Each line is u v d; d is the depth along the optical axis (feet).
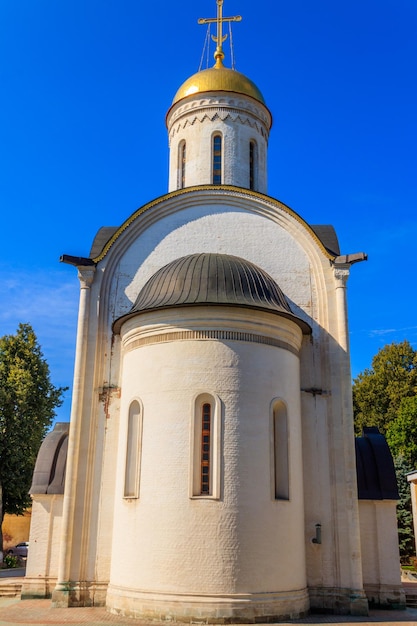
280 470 62.95
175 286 65.51
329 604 63.26
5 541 168.86
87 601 64.69
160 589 55.72
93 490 68.59
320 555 65.00
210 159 85.15
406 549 129.90
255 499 58.18
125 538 60.34
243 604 54.75
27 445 133.39
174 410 60.39
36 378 140.77
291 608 57.82
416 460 155.74
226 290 64.39
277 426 64.23
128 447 63.98
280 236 77.36
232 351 61.82
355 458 67.77
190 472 57.93
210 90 86.89
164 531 57.11
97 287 75.46
